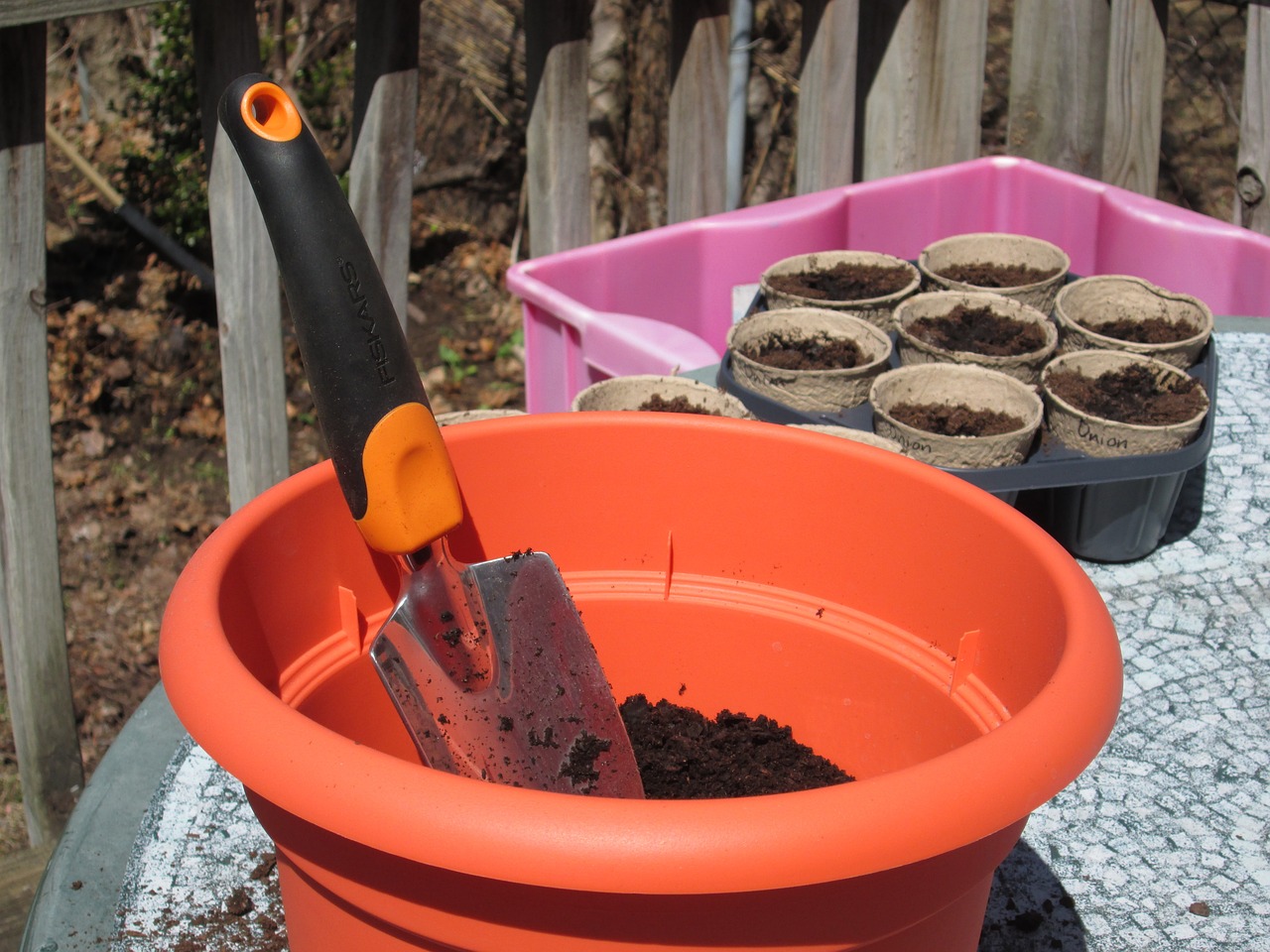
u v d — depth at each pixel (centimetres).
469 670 70
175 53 344
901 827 45
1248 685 107
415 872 47
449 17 373
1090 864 86
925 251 187
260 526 66
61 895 81
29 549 165
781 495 79
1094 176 231
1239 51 390
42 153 148
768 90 374
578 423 79
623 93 380
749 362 144
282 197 60
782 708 83
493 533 80
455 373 356
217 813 89
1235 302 193
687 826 43
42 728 178
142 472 313
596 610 83
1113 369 145
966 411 140
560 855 43
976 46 224
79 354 328
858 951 50
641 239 204
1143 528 125
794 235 211
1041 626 64
